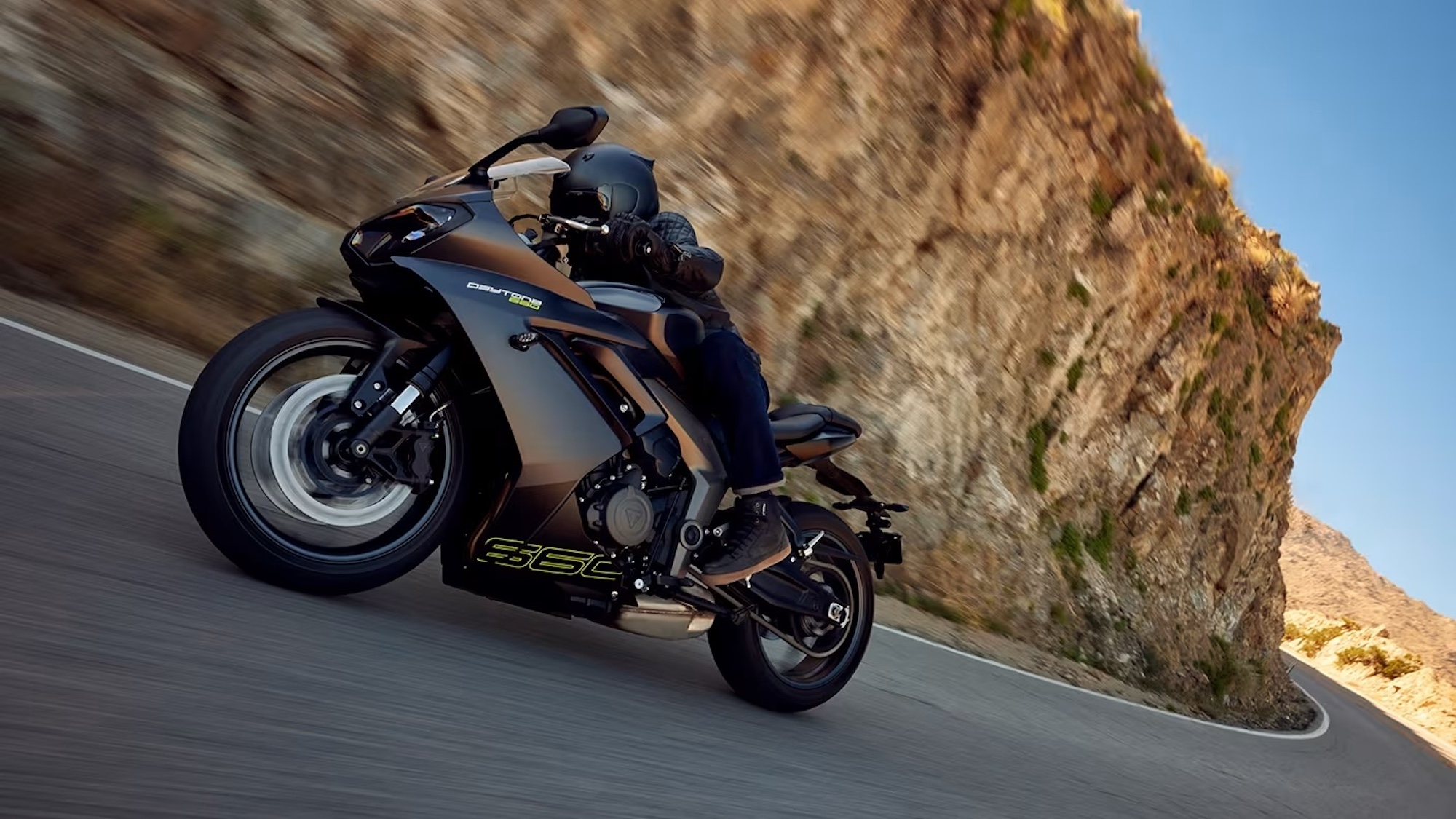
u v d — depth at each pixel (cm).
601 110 326
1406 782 1562
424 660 293
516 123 952
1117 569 1769
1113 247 1784
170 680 224
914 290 1394
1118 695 1177
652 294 365
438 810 207
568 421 332
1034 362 1650
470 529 329
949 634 996
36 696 198
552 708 297
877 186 1343
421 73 889
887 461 1255
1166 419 1958
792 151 1245
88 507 325
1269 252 2372
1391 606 15425
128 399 481
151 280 654
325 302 311
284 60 796
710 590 375
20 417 399
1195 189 2067
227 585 293
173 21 741
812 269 1241
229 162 729
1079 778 502
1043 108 1614
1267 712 2083
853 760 368
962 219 1481
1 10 656
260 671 244
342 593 312
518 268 330
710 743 322
